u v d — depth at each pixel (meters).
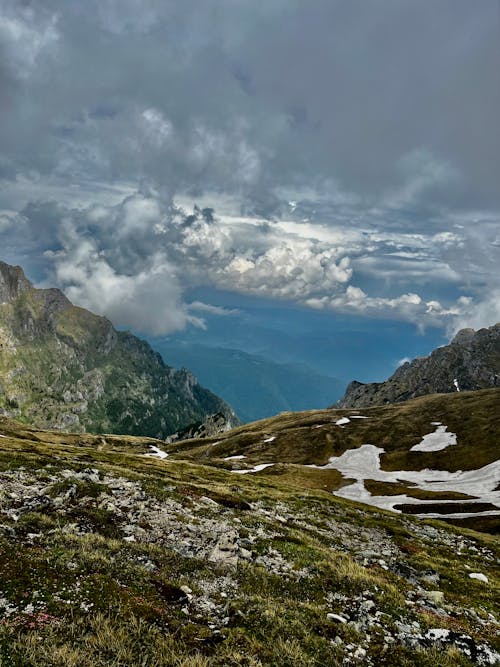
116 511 31.12
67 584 16.34
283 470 136.88
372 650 17.12
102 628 13.81
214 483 64.00
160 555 23.66
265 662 14.38
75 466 46.06
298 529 40.09
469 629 21.42
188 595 18.72
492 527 73.19
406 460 139.88
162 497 37.44
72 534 23.28
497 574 37.91
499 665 18.06
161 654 13.37
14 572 16.20
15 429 192.00
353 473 131.50
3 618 13.24
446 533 55.94
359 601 22.34
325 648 16.22
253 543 29.58
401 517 62.84
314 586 23.48
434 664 16.86
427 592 26.45
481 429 151.00
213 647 14.62
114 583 17.34
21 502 28.59
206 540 28.94
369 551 37.06
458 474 120.06
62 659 11.77
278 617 17.69
